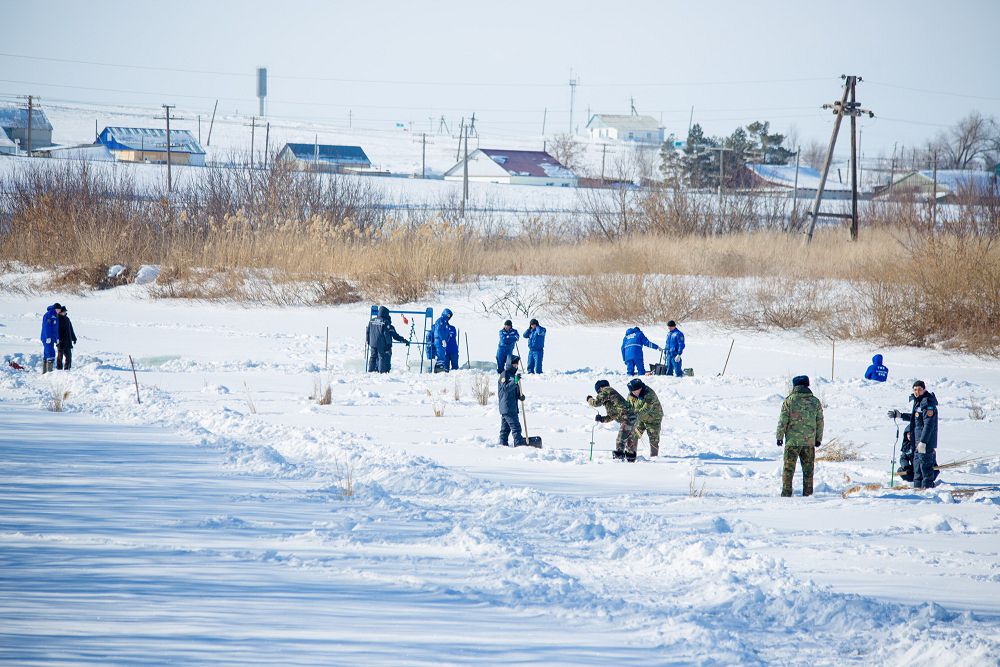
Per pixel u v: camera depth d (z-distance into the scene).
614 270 158.50
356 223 196.25
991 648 21.33
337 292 156.62
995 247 129.00
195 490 40.28
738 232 193.88
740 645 22.69
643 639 23.16
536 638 22.94
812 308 132.25
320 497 40.09
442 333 100.25
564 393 84.25
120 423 61.06
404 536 33.56
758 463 54.34
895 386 90.19
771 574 28.78
